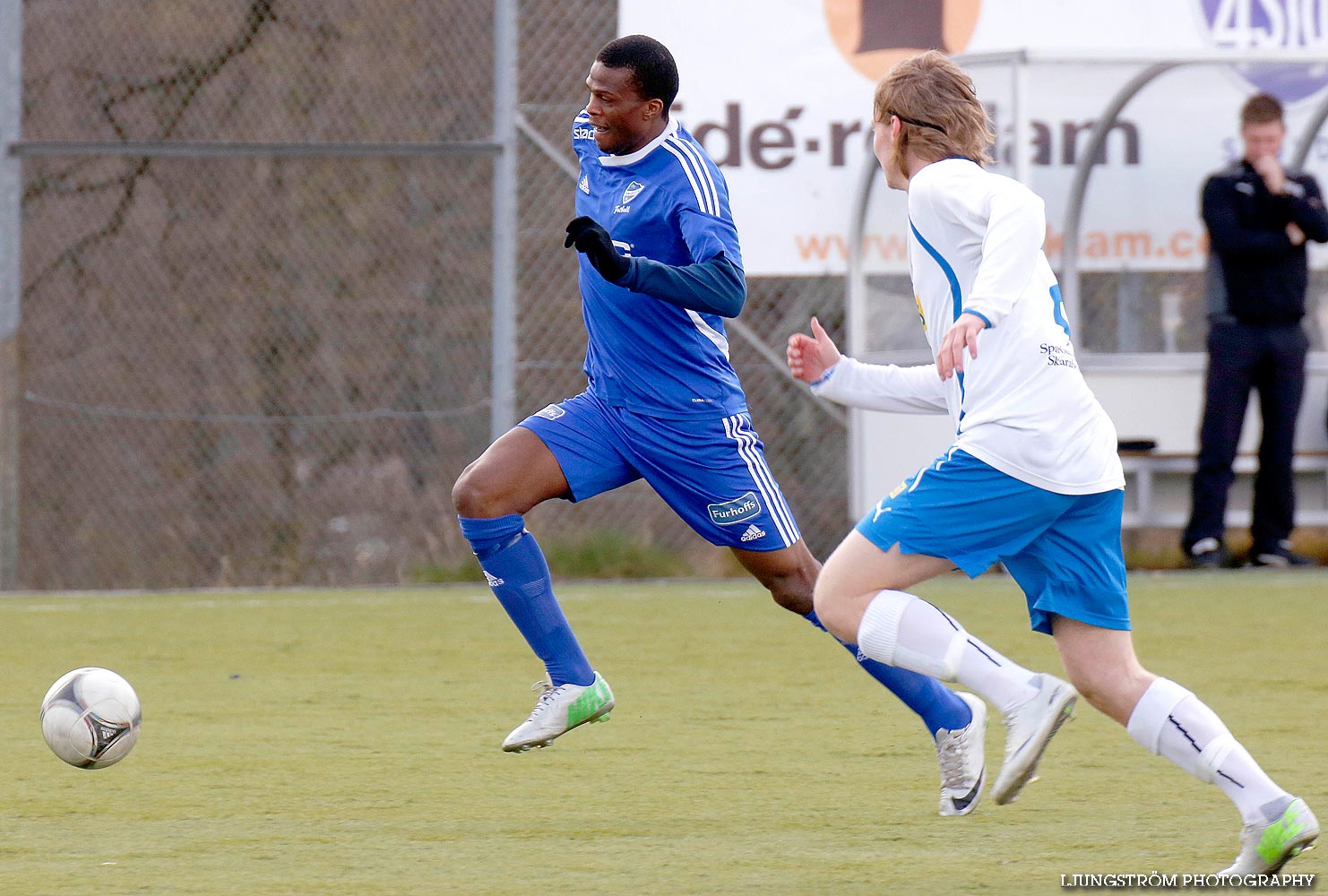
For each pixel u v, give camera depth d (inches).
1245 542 1560.0
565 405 657.6
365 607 1243.8
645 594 1314.0
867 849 502.3
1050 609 473.4
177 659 963.3
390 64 1929.1
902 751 675.4
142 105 1939.0
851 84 1454.2
